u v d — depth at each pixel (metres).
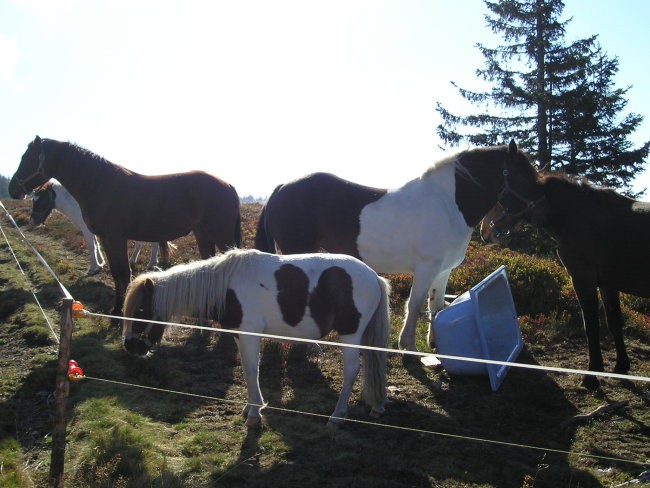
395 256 6.85
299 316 5.13
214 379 6.36
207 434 4.89
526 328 8.29
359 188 7.16
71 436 4.71
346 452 4.70
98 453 4.33
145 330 4.98
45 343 6.90
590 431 5.26
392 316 9.05
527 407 5.78
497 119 22.55
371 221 6.88
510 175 6.74
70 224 17.09
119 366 6.30
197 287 5.04
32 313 7.86
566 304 9.14
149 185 8.55
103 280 10.79
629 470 4.55
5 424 4.92
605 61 21.78
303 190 7.28
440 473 4.43
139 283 4.95
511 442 5.04
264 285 5.10
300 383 6.32
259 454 4.65
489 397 5.98
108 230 8.23
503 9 22.83
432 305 7.34
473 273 10.13
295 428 5.13
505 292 7.31
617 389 6.25
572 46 22.19
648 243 5.86
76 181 8.12
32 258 11.75
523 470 4.51
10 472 4.12
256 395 5.12
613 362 7.20
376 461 4.58
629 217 6.06
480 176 6.83
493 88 23.00
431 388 6.25
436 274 6.77
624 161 21.02
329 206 7.12
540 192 6.64
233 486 4.18
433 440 4.99
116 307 8.28
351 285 5.19
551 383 6.41
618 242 6.04
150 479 4.07
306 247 7.29
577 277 6.38
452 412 5.64
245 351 5.08
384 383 5.32
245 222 19.02
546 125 21.77
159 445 4.67
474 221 6.96
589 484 4.33
